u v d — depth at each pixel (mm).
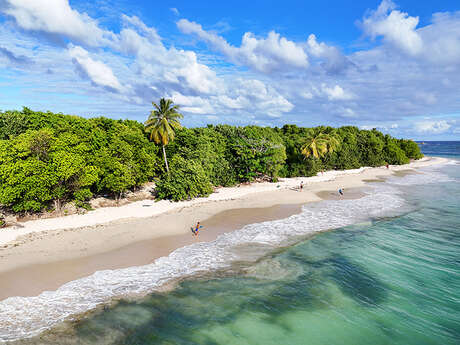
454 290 16953
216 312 14711
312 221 29422
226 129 58594
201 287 16812
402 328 13789
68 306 14516
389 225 28531
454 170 78750
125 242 22547
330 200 39188
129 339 12609
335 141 70375
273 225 27891
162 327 13469
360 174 67812
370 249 22672
